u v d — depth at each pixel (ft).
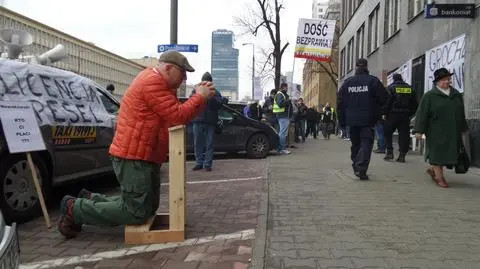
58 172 20.40
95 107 23.94
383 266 13.47
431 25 42.70
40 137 18.35
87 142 22.27
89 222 16.10
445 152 24.62
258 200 22.22
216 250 15.12
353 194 23.18
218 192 24.26
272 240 15.92
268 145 41.52
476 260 13.98
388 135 36.58
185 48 46.09
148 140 15.43
